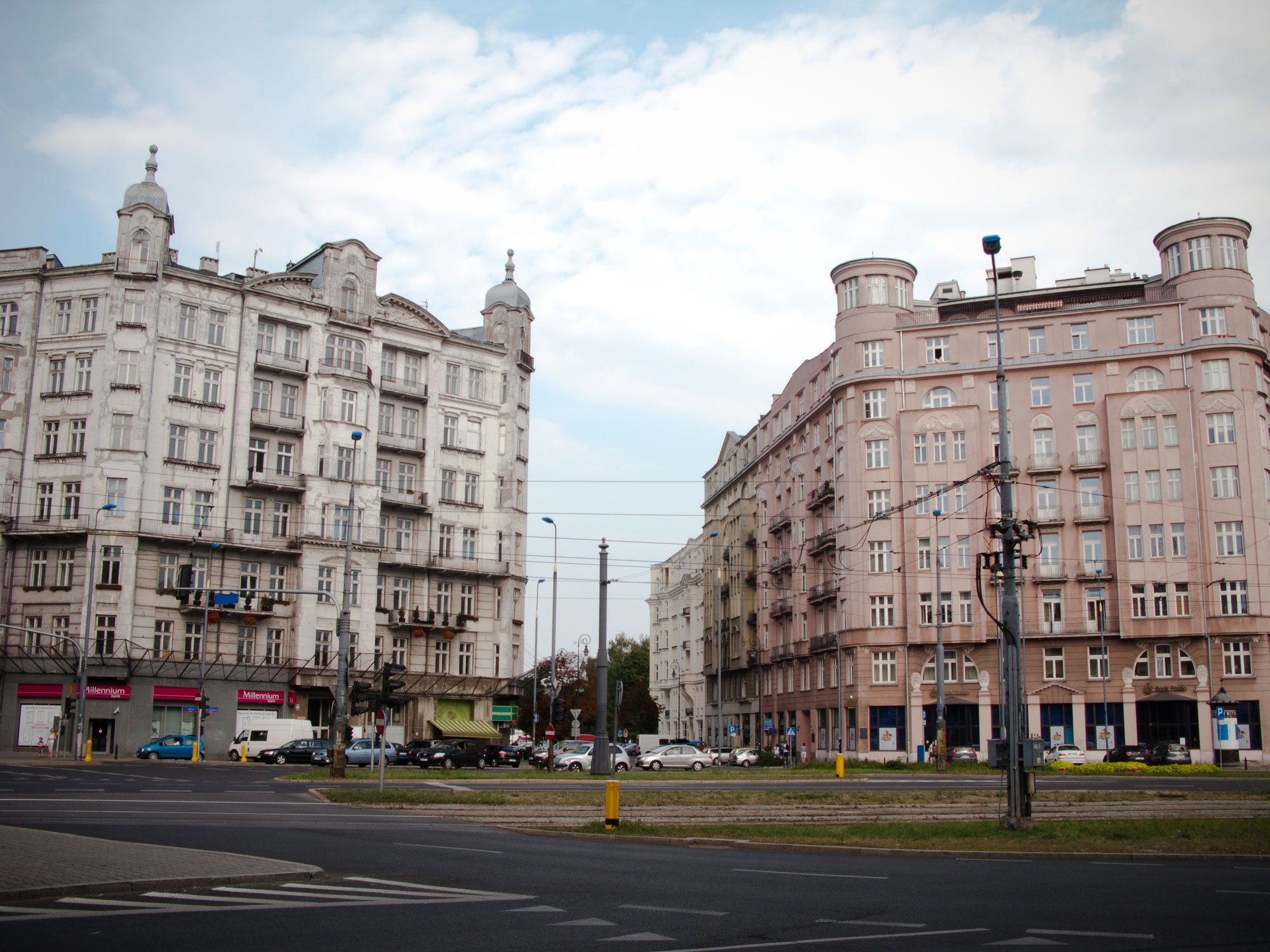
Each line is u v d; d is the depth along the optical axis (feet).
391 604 223.71
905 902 37.70
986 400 213.66
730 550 312.71
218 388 203.62
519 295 257.34
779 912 35.14
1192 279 204.23
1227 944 29.94
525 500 252.62
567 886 40.45
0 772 132.77
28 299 198.70
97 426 192.13
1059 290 212.64
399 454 229.45
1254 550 192.95
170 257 205.36
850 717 216.54
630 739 383.04
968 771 156.46
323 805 81.92
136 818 66.18
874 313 221.87
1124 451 202.28
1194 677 192.85
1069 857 53.57
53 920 31.42
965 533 209.56
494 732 229.25
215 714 194.70
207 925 31.01
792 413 264.93
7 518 190.90
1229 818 72.02
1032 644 204.33
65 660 184.55
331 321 218.59
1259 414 200.34
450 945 28.73
